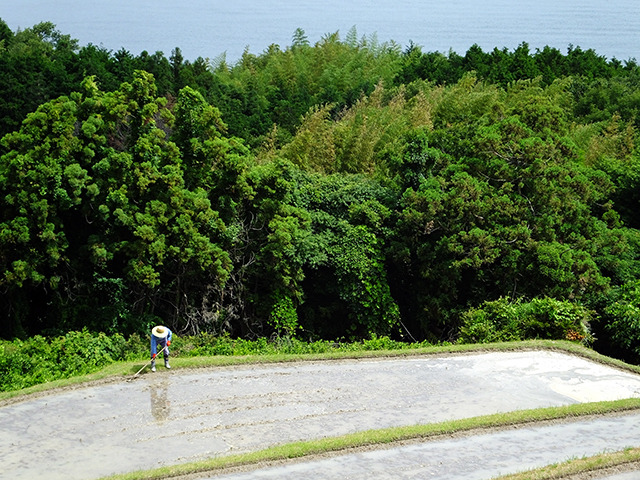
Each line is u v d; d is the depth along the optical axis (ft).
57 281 75.31
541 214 85.10
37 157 74.18
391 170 96.32
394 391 52.60
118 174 74.43
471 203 84.07
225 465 40.01
